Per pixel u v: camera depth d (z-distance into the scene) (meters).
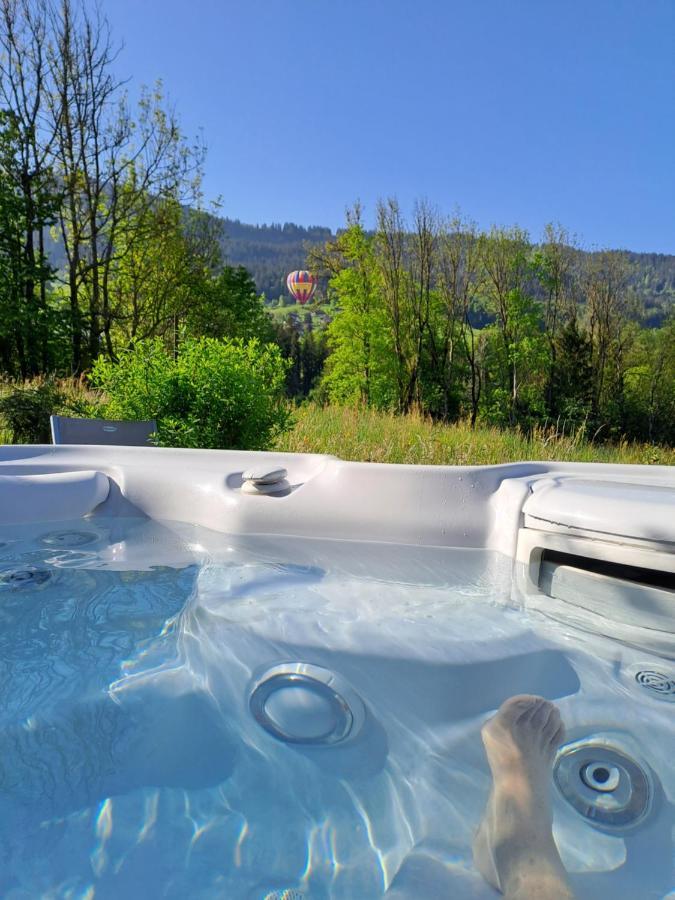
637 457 8.70
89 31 12.53
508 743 1.04
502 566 1.85
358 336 23.78
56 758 1.11
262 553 2.03
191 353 4.36
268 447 4.73
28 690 1.31
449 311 24.20
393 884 0.86
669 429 28.14
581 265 25.69
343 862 0.90
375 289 23.38
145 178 14.48
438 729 1.21
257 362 4.55
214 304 17.73
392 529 2.06
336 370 24.67
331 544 2.08
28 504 2.26
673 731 1.17
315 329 28.92
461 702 1.28
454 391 25.45
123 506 2.41
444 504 2.04
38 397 5.24
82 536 2.19
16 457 2.53
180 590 1.77
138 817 0.99
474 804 1.03
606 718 1.21
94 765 1.10
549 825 0.89
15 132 12.11
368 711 1.25
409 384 23.72
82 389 8.12
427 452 6.71
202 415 4.21
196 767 1.10
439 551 1.98
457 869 0.88
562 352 26.06
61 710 1.24
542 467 2.19
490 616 1.60
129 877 0.88
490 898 0.81
